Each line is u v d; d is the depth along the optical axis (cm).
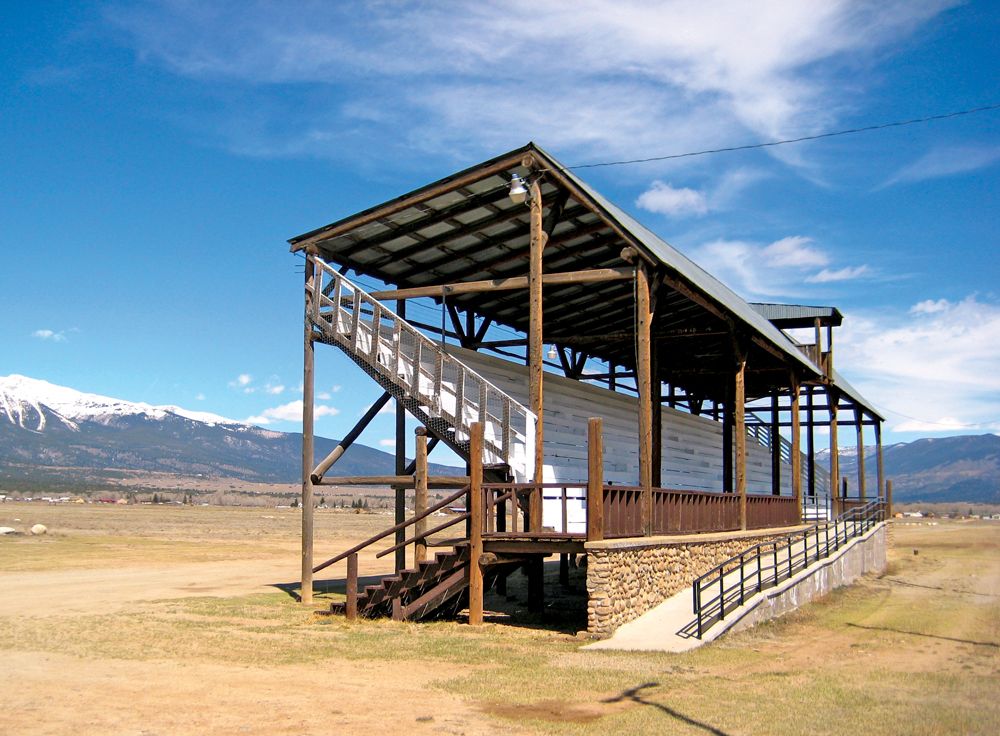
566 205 1925
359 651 1348
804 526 2777
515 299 2464
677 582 1786
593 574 1471
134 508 11112
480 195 1898
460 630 1568
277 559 3453
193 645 1398
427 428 1886
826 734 894
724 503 2119
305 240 2038
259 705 1004
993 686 1164
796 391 2731
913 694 1097
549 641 1445
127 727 908
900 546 4659
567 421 2392
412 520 1703
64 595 2138
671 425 2969
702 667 1238
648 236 2072
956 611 2022
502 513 1770
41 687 1091
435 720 942
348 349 1988
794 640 1540
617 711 984
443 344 1989
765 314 3406
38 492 17438
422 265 2239
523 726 920
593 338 2362
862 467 3819
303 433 2023
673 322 2744
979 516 14012
